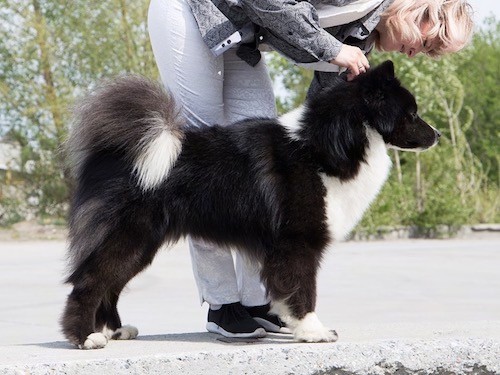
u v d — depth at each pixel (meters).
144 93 4.49
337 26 4.84
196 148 4.55
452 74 19.45
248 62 4.85
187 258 13.30
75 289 4.51
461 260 12.95
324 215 4.48
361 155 4.57
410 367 4.16
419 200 18.28
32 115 18.50
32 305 8.48
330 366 4.08
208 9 4.67
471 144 24.11
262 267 4.57
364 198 4.65
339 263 12.52
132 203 4.45
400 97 4.66
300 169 4.47
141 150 4.41
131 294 9.34
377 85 4.60
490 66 25.42
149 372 3.93
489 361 4.27
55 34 18.59
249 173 4.49
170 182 4.48
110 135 4.46
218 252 4.77
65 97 18.34
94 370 3.87
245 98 4.98
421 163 18.55
